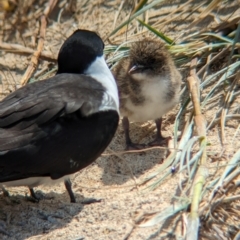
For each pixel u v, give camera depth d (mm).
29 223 11141
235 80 13875
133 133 13938
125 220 11055
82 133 11000
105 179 12680
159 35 14891
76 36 12195
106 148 12750
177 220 10906
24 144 10523
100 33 16422
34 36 17000
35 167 10680
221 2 15742
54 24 16984
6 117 10648
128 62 13500
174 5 16266
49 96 10984
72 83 11500
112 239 10664
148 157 13062
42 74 15719
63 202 11781
